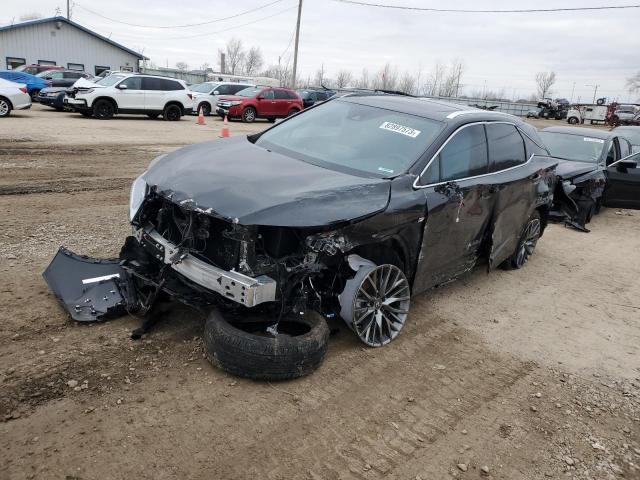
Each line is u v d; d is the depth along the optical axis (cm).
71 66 4247
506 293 594
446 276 497
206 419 318
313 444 310
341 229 369
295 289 375
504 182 538
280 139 508
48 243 568
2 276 472
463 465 309
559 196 895
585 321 543
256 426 318
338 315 433
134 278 432
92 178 944
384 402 359
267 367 351
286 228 360
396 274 429
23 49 3994
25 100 1862
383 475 293
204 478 274
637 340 511
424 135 468
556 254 775
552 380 418
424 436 331
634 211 1171
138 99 2161
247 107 2534
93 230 630
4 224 622
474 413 362
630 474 320
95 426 300
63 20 4091
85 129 1648
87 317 404
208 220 361
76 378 339
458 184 469
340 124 507
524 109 5556
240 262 344
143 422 308
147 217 411
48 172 959
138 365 361
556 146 1090
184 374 358
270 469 286
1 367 341
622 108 5300
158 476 271
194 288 373
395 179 419
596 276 693
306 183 386
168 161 443
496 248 565
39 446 280
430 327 483
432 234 446
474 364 427
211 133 1891
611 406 391
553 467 319
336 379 378
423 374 401
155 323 411
